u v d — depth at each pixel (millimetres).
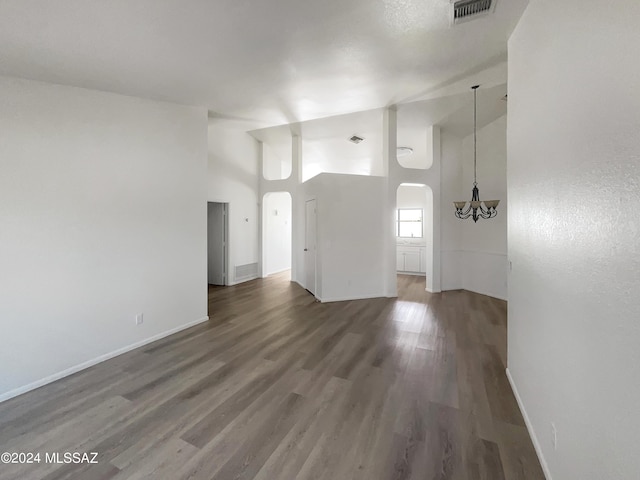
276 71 2906
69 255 2727
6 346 2357
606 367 986
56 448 1780
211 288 6188
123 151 3135
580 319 1182
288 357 3000
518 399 2184
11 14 1882
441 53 2631
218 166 6008
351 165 8422
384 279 5414
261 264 7340
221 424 1987
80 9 1878
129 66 2617
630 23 864
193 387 2449
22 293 2445
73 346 2740
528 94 1908
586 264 1135
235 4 1922
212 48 2445
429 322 4035
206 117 3982
